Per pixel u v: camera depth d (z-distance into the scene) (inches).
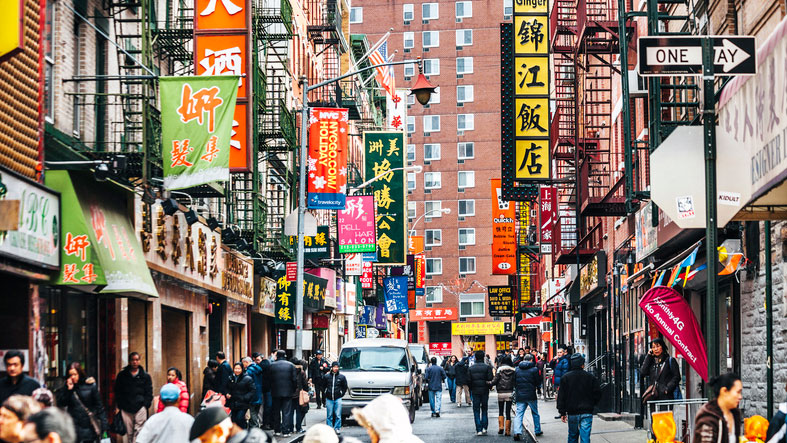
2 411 302.0
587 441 795.4
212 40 1013.8
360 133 3095.5
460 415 1513.3
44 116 706.2
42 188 670.5
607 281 1387.8
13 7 544.7
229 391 971.3
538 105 1600.6
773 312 626.2
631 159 910.4
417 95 1232.2
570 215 1770.4
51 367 750.5
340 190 1552.7
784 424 395.9
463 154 5073.8
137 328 976.9
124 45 946.1
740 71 483.8
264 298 1627.7
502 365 1114.1
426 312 4751.5
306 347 1270.9
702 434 412.8
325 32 2380.7
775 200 544.4
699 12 820.0
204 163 830.5
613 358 1343.5
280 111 1412.4
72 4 815.1
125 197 884.6
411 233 4306.1
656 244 847.1
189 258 1118.4
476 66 5118.1
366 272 2377.0
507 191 1651.1
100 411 676.7
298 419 1117.1
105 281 711.7
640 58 487.8
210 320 1350.9
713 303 474.6
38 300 692.7
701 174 561.6
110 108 888.9
